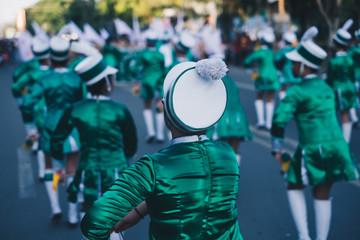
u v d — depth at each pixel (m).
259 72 8.41
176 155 1.72
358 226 4.17
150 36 7.48
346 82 6.33
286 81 9.18
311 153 3.38
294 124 8.80
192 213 1.69
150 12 39.44
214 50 4.89
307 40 3.46
